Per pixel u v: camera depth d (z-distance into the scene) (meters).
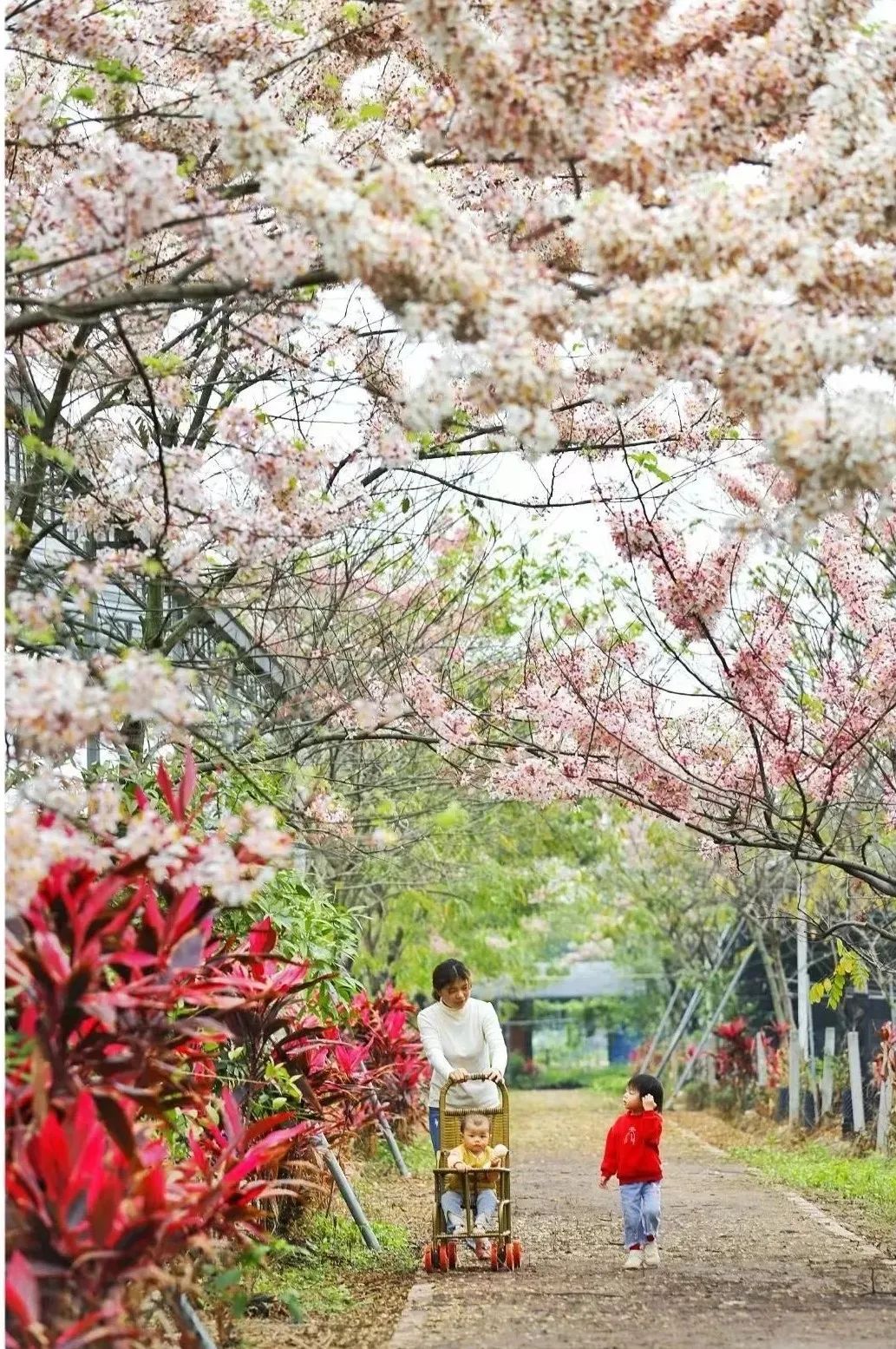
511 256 6.16
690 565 9.66
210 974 7.14
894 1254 11.13
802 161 6.19
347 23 7.92
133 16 7.61
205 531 8.03
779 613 10.57
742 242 6.06
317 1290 9.31
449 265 5.93
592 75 6.25
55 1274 5.07
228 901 6.06
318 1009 10.86
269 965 10.02
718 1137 24.56
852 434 5.83
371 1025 16.88
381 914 22.59
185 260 8.89
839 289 6.13
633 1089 10.57
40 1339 4.93
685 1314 8.39
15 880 5.46
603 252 6.09
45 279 8.23
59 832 5.61
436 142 6.67
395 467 8.09
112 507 8.25
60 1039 5.78
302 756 13.34
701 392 6.62
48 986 5.70
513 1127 28.30
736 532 6.59
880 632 10.59
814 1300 8.90
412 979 25.31
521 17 6.29
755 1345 7.39
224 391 9.91
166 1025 6.25
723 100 6.31
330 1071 10.91
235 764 8.70
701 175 6.43
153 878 6.62
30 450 7.49
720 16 6.59
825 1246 11.59
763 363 6.01
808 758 10.78
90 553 9.27
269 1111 9.70
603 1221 13.28
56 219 6.41
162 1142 6.68
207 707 10.52
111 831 6.53
